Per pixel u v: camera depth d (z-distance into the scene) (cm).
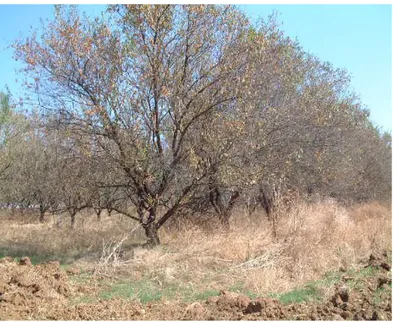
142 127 858
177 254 793
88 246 969
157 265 743
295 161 1014
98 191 952
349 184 1482
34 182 1116
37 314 536
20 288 602
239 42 862
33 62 830
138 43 834
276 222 886
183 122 884
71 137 862
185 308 552
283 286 630
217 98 877
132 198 949
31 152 1283
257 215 1166
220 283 672
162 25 841
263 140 884
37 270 712
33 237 1074
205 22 868
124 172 904
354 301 547
